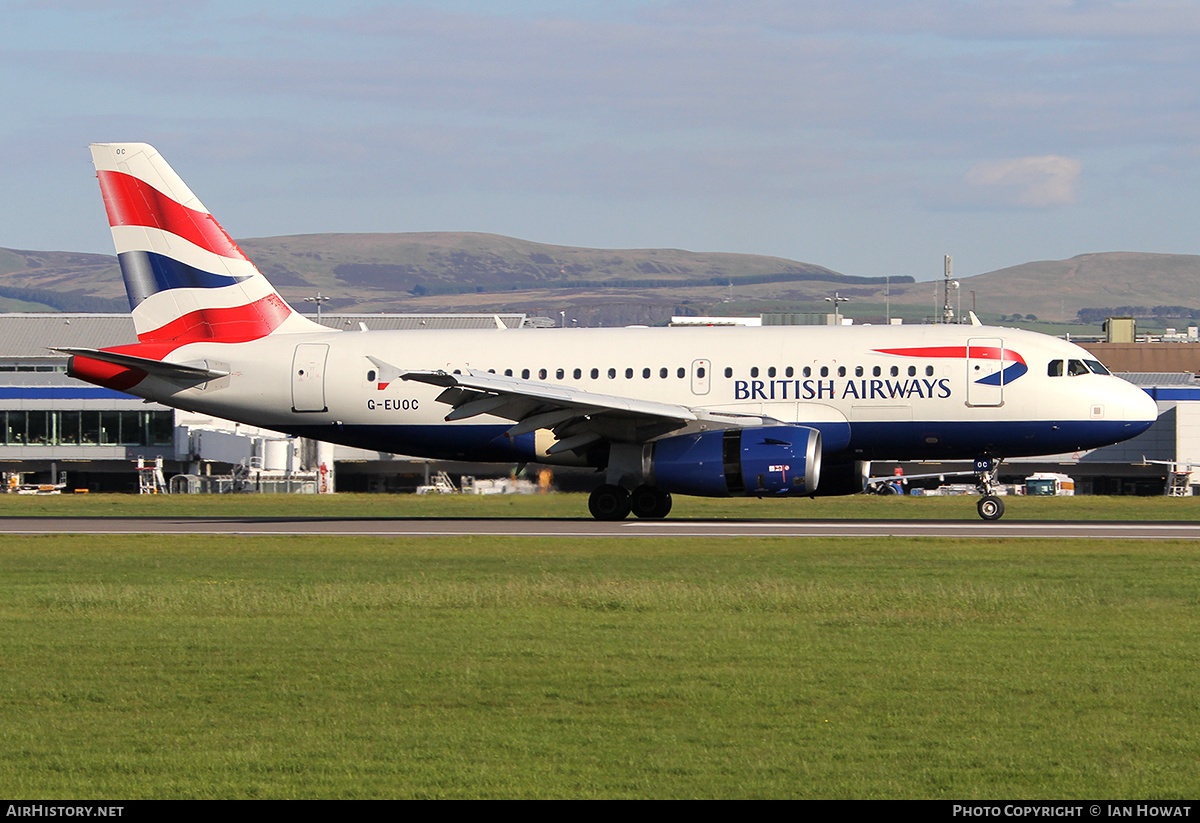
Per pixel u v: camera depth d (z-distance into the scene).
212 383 126.00
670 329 122.12
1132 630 58.19
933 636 56.91
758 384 116.75
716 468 111.31
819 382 115.88
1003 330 117.19
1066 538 100.56
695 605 65.69
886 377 115.06
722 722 41.78
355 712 43.34
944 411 114.44
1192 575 77.25
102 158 126.69
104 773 36.62
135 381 126.81
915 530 108.69
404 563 87.56
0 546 102.06
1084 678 48.12
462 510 150.12
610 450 116.94
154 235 126.69
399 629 59.44
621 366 119.19
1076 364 114.75
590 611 64.69
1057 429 113.94
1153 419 114.00
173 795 34.59
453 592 70.62
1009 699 44.88
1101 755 38.06
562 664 50.94
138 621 62.53
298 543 102.25
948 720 42.03
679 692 46.00
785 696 45.34
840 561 85.75
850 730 40.81
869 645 54.84
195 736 40.44
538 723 41.75
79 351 122.12
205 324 127.00
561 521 122.81
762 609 64.69
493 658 52.25
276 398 125.25
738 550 93.44
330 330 128.25
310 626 60.56
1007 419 114.12
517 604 66.81
